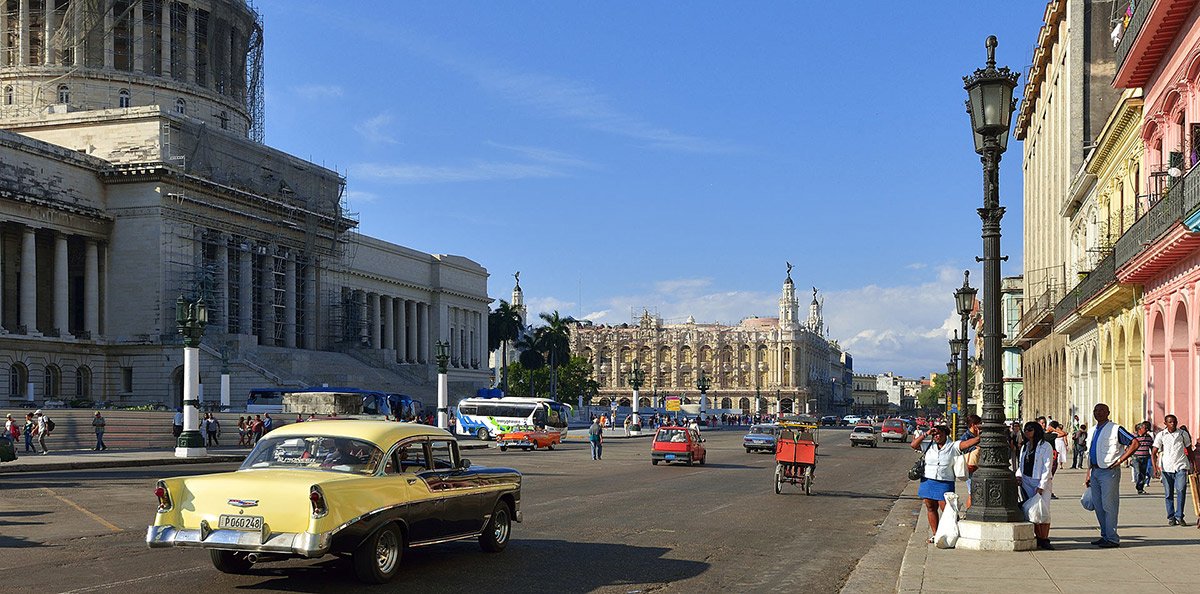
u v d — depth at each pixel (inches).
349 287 4421.8
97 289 3324.3
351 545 511.5
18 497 1021.8
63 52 3951.8
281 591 510.9
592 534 756.0
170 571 564.7
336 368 3772.1
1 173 2967.5
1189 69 1142.3
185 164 3454.7
